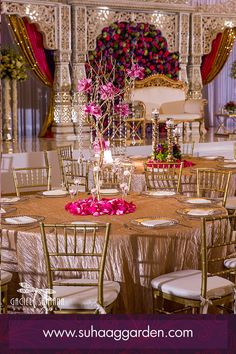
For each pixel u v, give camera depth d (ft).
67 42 34.78
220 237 12.07
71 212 13.71
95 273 11.85
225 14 40.14
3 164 27.07
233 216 11.57
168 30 38.68
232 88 45.73
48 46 34.45
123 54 37.45
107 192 15.89
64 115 35.27
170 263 12.24
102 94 14.85
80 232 11.96
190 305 11.42
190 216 13.16
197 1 39.52
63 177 22.13
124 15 36.70
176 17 38.75
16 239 12.17
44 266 12.01
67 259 11.87
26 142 33.01
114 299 11.25
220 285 11.73
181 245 12.22
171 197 15.52
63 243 11.82
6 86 32.96
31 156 27.84
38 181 27.73
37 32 34.45
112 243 11.64
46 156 25.68
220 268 13.15
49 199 15.38
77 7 34.65
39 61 34.81
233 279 13.16
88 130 35.09
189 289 11.42
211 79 41.63
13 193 27.27
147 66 38.45
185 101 38.24
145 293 12.01
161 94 37.70
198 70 39.96
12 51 32.83
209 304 11.32
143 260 11.87
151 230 12.05
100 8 35.65
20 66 32.83
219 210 13.73
